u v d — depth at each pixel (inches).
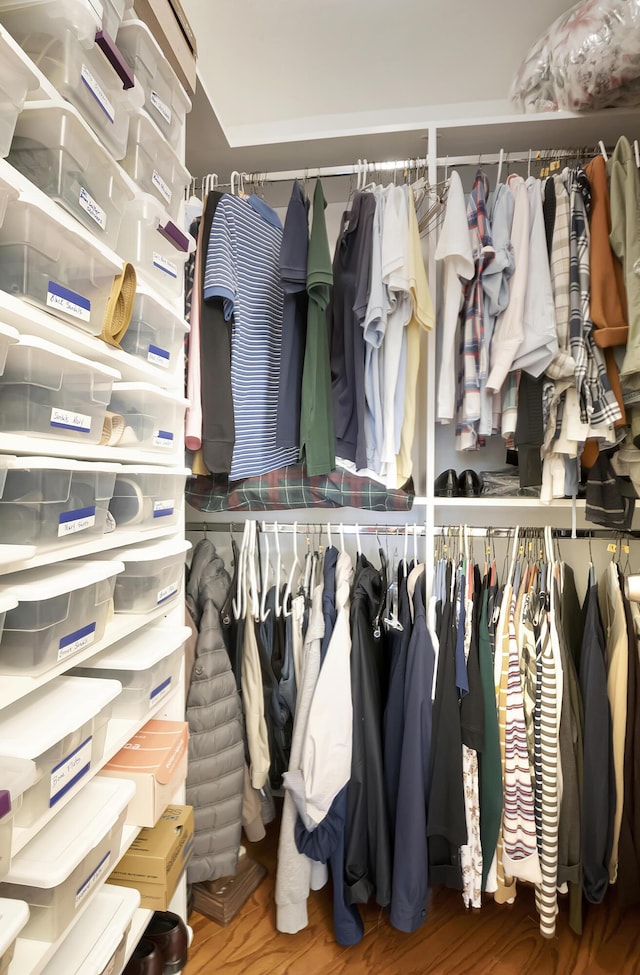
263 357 49.4
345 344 50.0
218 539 68.2
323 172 51.9
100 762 26.9
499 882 46.2
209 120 47.4
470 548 57.4
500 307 46.4
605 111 48.1
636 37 42.0
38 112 21.9
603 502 50.4
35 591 20.7
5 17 22.7
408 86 61.5
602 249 44.6
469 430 52.3
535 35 54.2
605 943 46.6
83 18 22.3
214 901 48.7
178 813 35.9
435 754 44.6
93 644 26.1
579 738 47.7
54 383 22.5
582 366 44.3
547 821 44.5
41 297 21.3
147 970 35.1
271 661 55.1
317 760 43.3
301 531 57.6
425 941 46.6
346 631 46.9
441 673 46.4
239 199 46.9
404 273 45.8
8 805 17.9
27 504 21.3
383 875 44.1
